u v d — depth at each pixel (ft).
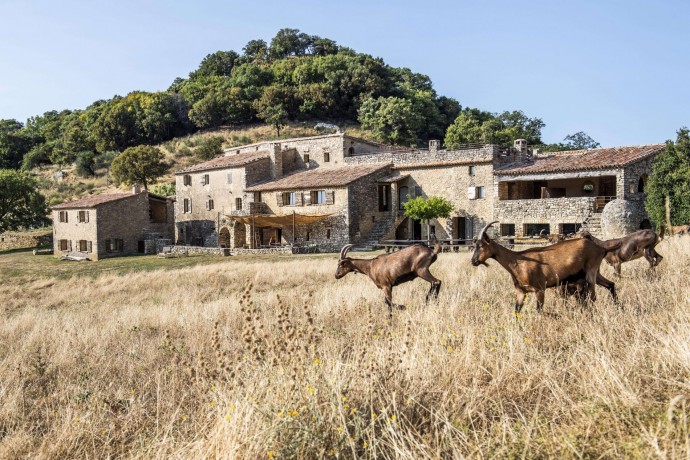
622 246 35.81
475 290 34.83
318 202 140.97
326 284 55.62
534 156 136.15
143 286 79.05
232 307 41.22
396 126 279.49
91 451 16.47
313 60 376.27
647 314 22.90
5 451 16.25
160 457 14.51
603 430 12.88
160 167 240.32
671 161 83.97
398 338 21.13
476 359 18.75
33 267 132.57
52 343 32.83
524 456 11.96
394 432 13.19
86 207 149.69
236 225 153.58
